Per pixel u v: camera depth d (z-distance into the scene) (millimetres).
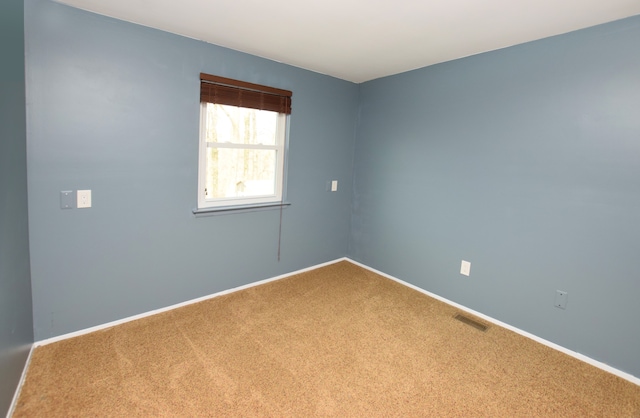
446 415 1725
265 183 3271
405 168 3367
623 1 1763
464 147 2855
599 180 2139
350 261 4090
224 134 2900
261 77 2971
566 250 2314
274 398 1780
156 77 2412
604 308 2166
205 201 2863
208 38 2539
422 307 2963
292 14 2053
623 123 2023
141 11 2088
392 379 1981
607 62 2059
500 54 2562
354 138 3906
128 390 1783
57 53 2020
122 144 2328
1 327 1461
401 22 2115
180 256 2729
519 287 2576
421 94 3158
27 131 1962
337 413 1699
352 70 3277
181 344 2232
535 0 1771
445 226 3053
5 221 1528
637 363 2053
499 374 2074
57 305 2197
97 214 2289
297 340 2348
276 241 3387
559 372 2119
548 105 2334
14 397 1654
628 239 2049
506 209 2615
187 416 1632
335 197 3850
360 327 2570
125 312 2498
